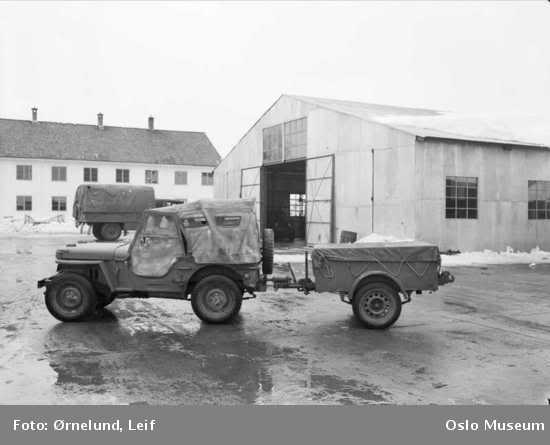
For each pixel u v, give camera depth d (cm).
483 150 2059
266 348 709
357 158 2214
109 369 612
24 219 4562
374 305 834
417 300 1105
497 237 2098
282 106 2798
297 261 1812
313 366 628
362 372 607
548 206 2238
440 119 2469
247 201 880
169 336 773
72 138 5488
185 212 867
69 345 719
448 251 1983
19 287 1238
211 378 581
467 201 2028
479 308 1016
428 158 1936
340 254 842
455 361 654
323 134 2445
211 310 851
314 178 2508
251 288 875
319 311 976
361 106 2938
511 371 616
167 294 876
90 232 3716
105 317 907
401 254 835
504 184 2116
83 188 2795
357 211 2212
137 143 5731
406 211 1953
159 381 570
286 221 3191
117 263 871
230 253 854
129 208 2855
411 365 636
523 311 988
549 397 531
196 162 5747
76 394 532
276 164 2859
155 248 868
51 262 1788
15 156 5047
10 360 646
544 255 2069
